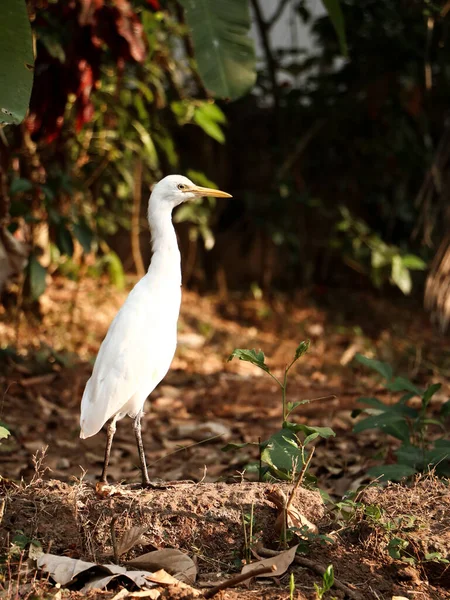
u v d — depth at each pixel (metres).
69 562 5.03
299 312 16.45
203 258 18.08
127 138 13.73
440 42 14.93
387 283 18.17
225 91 6.77
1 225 10.01
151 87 13.95
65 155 12.45
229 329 15.25
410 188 17.91
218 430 9.62
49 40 9.24
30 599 4.68
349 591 5.03
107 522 5.49
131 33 8.41
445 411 7.41
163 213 6.69
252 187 18.47
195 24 6.83
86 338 13.42
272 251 18.02
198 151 18.09
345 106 17.19
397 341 15.11
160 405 10.98
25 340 12.96
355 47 16.64
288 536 5.49
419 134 17.45
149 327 6.23
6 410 10.02
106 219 15.15
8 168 10.16
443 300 11.64
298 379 12.61
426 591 5.20
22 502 5.56
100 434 9.64
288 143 18.02
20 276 11.95
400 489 6.02
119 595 4.71
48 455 8.68
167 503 5.60
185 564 5.12
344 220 16.91
